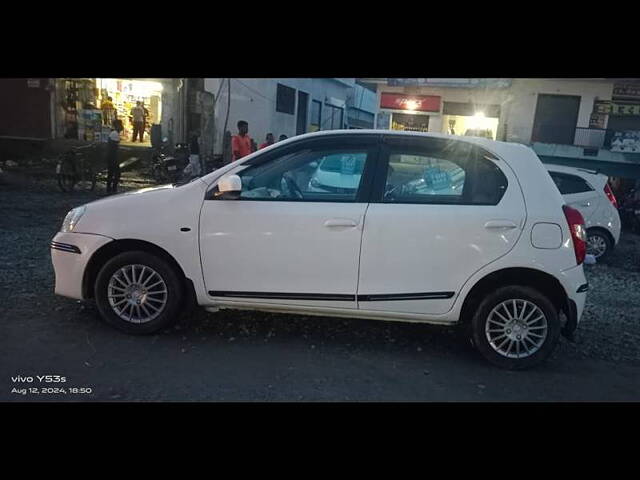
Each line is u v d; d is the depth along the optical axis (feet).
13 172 47.39
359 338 15.47
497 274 13.78
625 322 18.89
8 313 15.42
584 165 67.51
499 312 13.94
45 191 41.09
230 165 14.48
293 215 13.76
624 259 33.09
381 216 13.62
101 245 14.11
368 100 140.05
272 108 80.48
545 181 14.10
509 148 14.39
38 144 55.83
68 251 14.33
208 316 16.20
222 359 13.48
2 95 56.80
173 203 14.15
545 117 70.79
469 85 72.43
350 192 13.99
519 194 13.79
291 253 13.78
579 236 13.70
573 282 13.55
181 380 12.27
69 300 16.67
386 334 15.90
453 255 13.56
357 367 13.56
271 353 14.03
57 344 13.69
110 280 14.29
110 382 11.98
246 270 13.97
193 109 61.98
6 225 27.89
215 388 12.00
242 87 70.90
